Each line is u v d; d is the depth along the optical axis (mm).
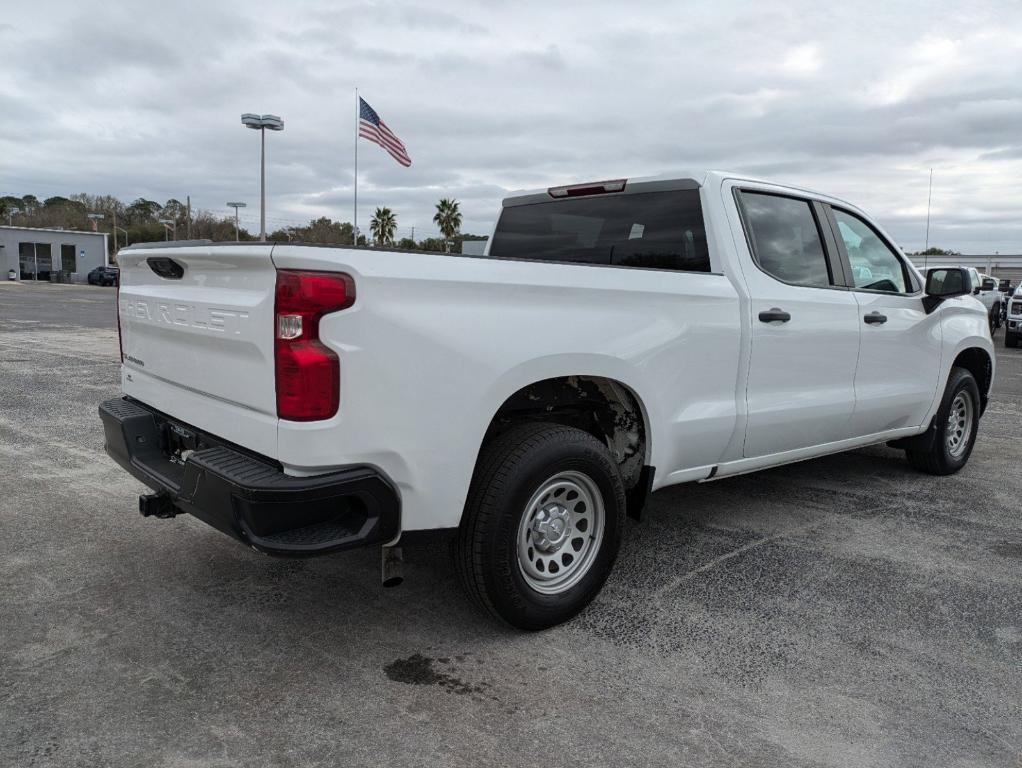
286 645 3107
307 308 2545
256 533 2590
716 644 3199
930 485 5684
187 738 2492
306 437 2576
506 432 3184
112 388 9062
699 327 3750
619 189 4461
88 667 2912
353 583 3709
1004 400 9945
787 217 4395
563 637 3234
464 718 2633
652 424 3588
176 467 3283
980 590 3799
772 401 4199
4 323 18031
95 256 55031
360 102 22828
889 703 2791
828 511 5008
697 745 2518
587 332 3252
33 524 4418
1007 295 23359
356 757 2414
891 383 5070
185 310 3092
